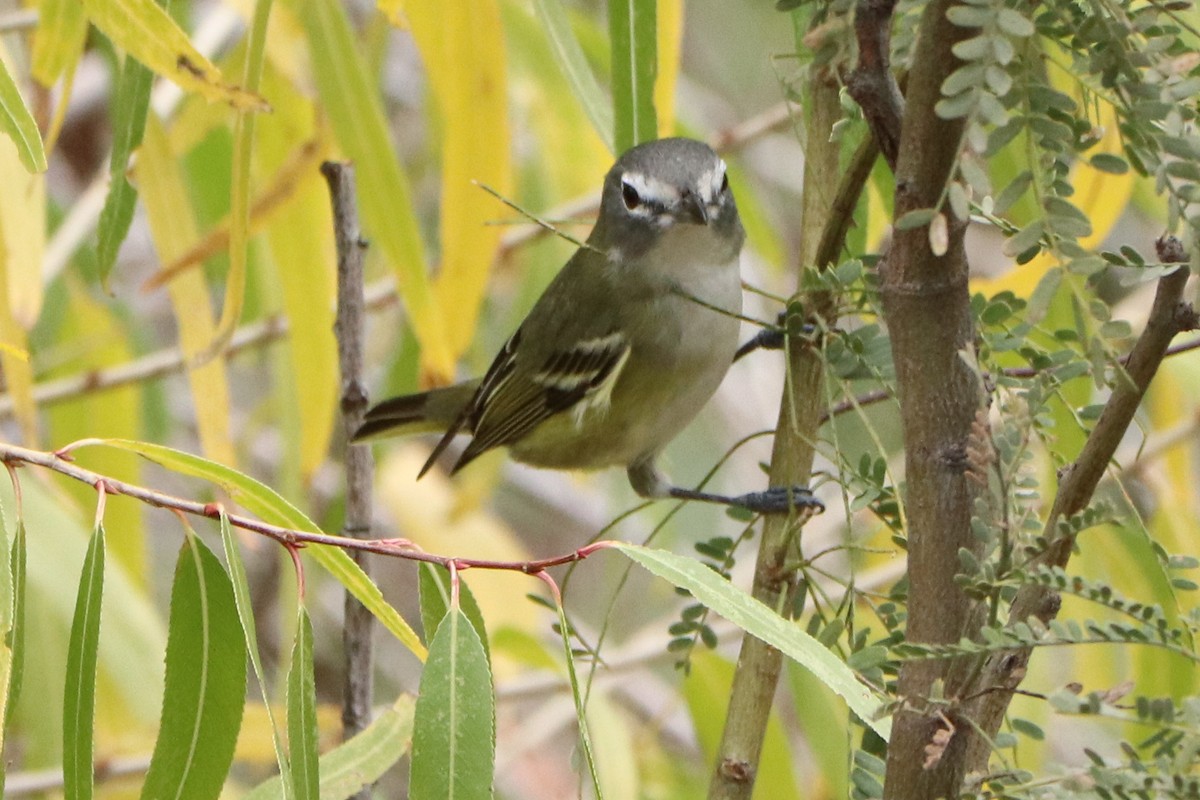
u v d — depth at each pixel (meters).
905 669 3.73
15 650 4.27
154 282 7.23
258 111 6.08
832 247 4.72
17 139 4.84
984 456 3.38
